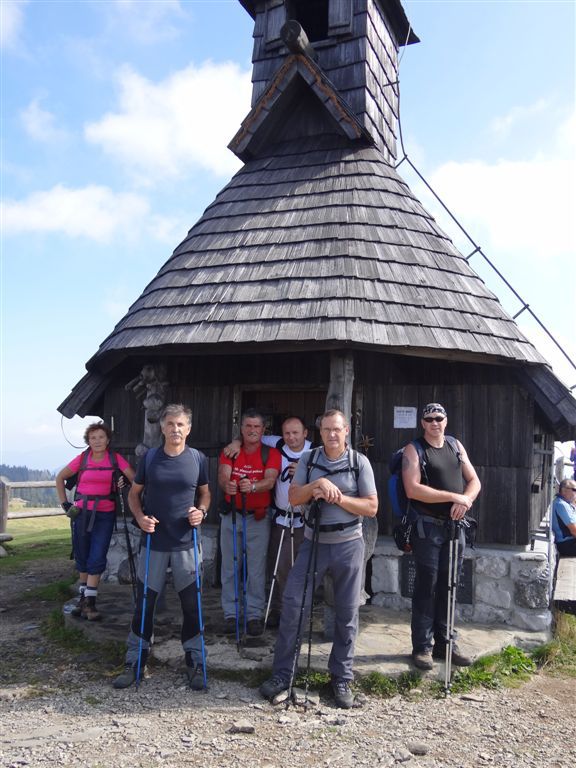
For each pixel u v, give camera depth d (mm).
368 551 5035
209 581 6531
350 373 5570
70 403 6996
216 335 5734
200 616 4410
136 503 4504
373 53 8133
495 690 4539
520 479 5902
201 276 6480
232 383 6773
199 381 6883
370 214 6684
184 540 4406
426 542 4539
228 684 4410
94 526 5484
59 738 3645
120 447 7066
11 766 3320
